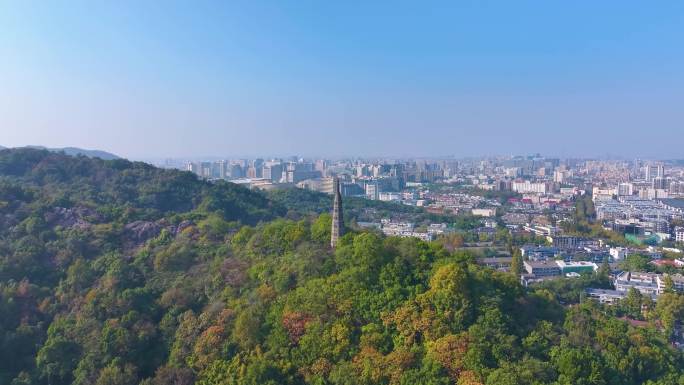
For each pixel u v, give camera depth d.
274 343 185.25
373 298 196.38
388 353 175.50
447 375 162.38
